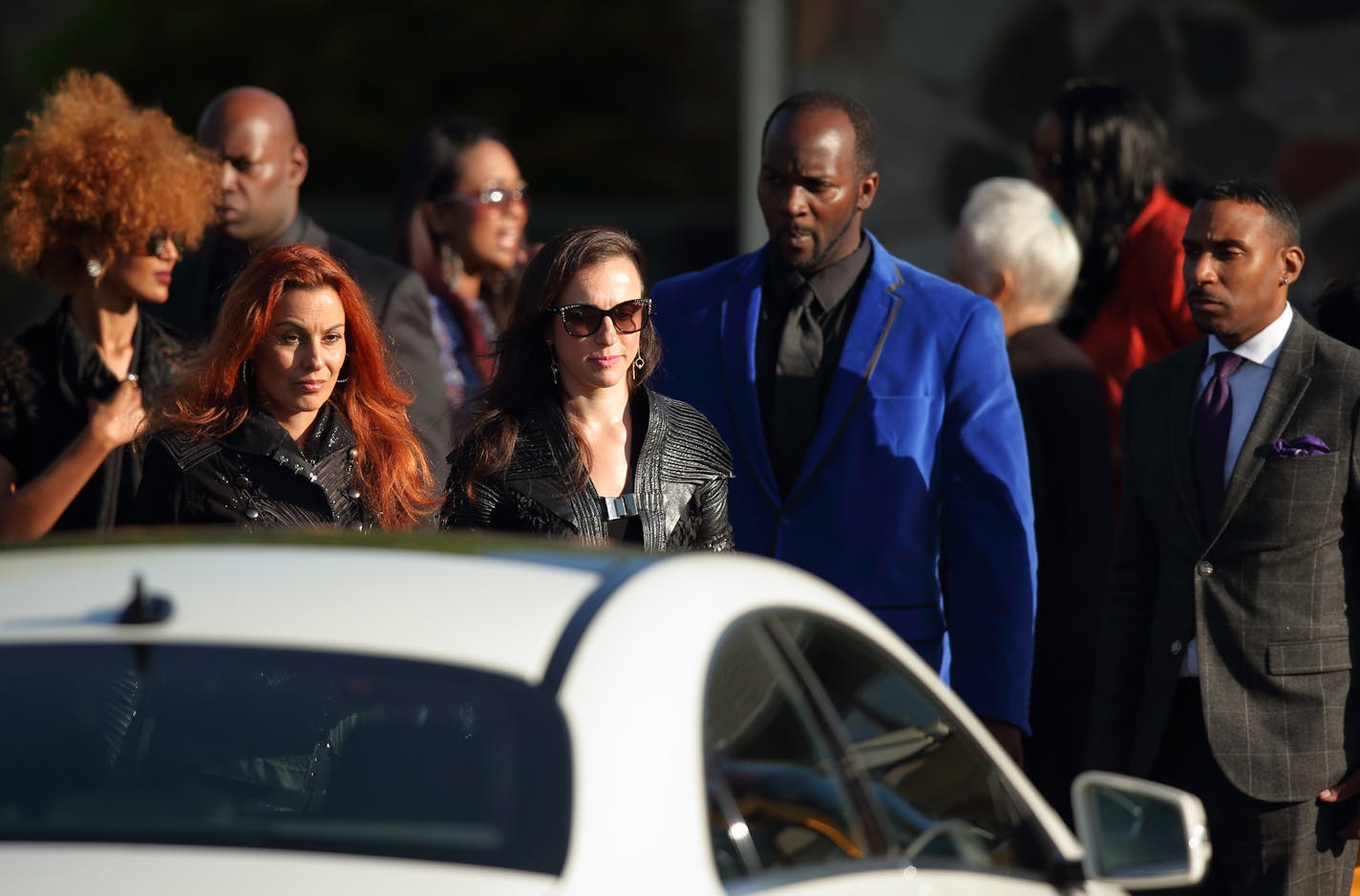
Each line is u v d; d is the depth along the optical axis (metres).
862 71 33.25
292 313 15.06
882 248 19.89
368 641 9.04
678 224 43.28
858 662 10.74
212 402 15.12
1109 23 32.28
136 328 18.92
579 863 7.95
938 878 10.16
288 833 8.39
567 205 49.12
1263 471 17.53
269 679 10.48
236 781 10.08
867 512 18.80
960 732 11.53
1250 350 18.00
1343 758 17.59
